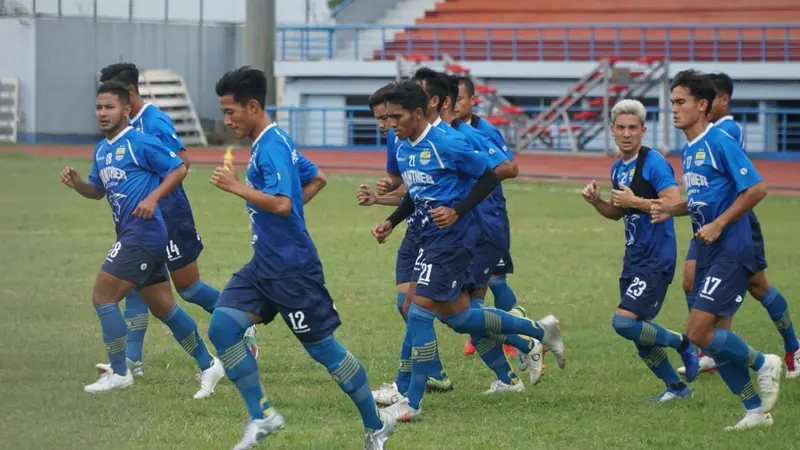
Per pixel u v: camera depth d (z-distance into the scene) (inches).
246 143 2404.0
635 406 488.4
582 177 1678.2
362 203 535.5
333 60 2342.5
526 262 932.6
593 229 1151.0
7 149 2020.2
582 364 573.6
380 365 562.6
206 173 1669.5
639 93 2135.8
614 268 904.9
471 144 506.9
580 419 463.5
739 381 453.7
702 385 540.4
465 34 2527.1
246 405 430.9
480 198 455.5
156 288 500.1
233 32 2514.8
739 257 454.9
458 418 466.3
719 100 540.7
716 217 462.0
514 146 2175.2
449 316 475.2
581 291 797.9
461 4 2635.3
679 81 465.4
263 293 405.7
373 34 2586.1
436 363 513.7
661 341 495.2
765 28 2202.3
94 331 622.2
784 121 2118.6
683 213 475.2
